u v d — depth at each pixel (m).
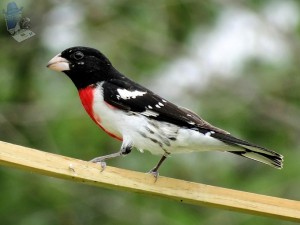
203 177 11.34
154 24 12.98
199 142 7.18
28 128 11.57
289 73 12.85
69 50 7.53
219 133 7.12
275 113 12.62
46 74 11.78
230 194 6.55
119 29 12.77
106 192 11.28
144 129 7.21
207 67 12.73
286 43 13.02
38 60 11.86
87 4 12.58
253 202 6.50
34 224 10.84
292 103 12.82
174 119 7.20
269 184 11.15
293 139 12.44
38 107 11.54
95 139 11.20
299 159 11.34
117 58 12.45
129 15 12.93
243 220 10.92
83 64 7.46
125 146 7.22
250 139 12.33
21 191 10.98
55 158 6.35
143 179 6.58
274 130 12.50
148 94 7.33
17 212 10.92
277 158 7.02
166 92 12.26
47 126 11.46
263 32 12.98
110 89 7.30
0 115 11.54
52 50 11.96
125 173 6.54
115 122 7.29
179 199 6.63
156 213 11.16
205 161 11.45
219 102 12.39
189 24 12.91
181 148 7.28
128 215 11.20
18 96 11.77
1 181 11.00
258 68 12.87
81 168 6.42
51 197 11.05
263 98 12.70
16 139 11.45
